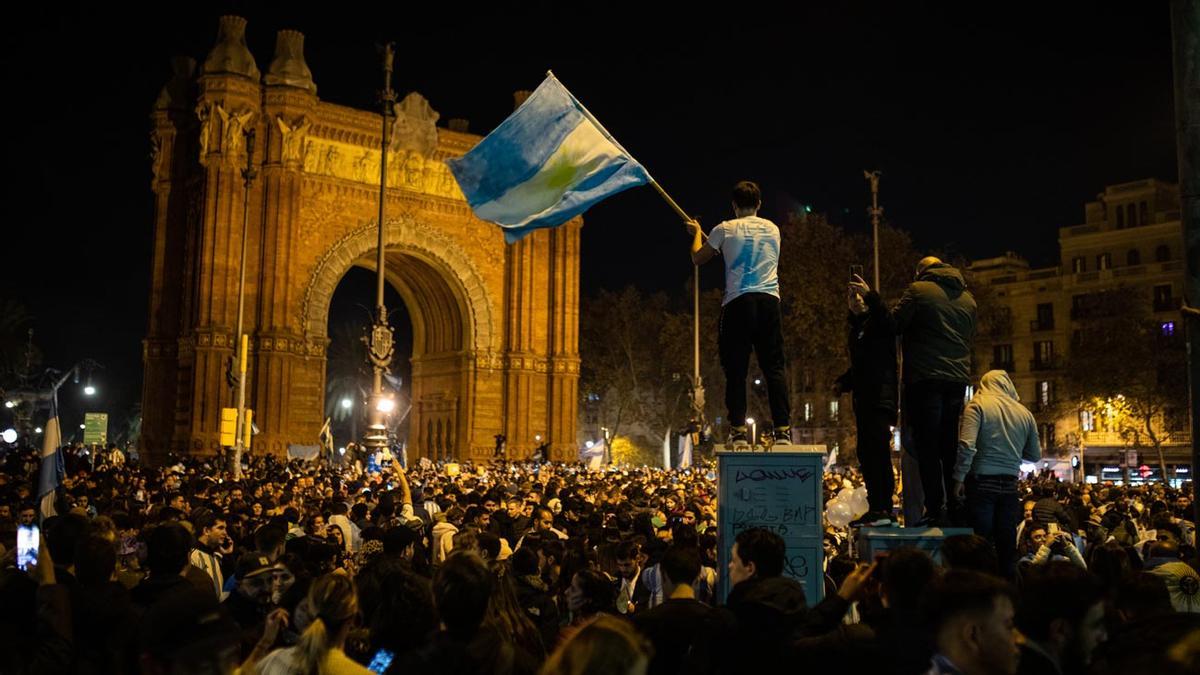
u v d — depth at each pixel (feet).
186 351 207.31
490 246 244.83
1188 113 30.17
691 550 25.07
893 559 19.30
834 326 240.32
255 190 210.18
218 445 197.16
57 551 27.14
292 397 210.79
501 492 73.87
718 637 20.52
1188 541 52.37
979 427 32.94
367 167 226.79
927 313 33.30
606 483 115.34
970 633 15.34
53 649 21.08
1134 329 226.38
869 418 33.24
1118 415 234.17
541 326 249.14
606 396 359.05
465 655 19.01
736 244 34.91
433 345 260.42
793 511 31.24
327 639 19.39
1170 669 11.13
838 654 19.17
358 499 79.87
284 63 213.46
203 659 14.06
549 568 43.73
